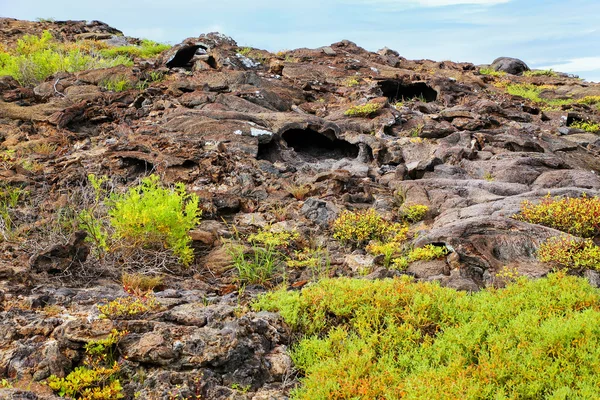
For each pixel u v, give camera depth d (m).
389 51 29.77
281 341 5.21
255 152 11.98
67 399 4.04
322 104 18.03
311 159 13.55
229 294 6.15
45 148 11.45
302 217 8.88
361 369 4.61
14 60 18.05
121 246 6.89
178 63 20.59
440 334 5.12
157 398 4.36
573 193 9.22
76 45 23.78
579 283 5.88
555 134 17.36
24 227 7.42
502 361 4.51
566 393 4.04
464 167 12.11
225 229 8.16
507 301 5.51
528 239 7.24
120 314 5.12
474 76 27.27
